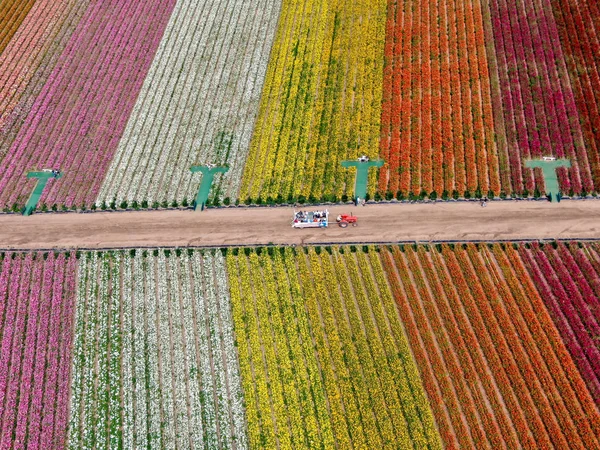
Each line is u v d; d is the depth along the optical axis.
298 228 53.31
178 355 47.44
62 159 63.12
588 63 62.03
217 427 43.72
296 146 59.59
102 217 57.34
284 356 46.00
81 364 48.16
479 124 58.38
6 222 58.22
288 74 67.06
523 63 63.12
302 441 42.00
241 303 49.72
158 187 59.16
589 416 40.41
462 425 41.09
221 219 55.28
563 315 45.53
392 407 42.50
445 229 51.41
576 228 49.78
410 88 62.84
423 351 45.03
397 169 56.00
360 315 47.88
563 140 56.22
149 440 43.75
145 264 53.25
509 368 43.19
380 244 51.22
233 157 60.19
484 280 47.84
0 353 49.59
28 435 45.25
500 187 53.72
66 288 52.84
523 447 39.81
